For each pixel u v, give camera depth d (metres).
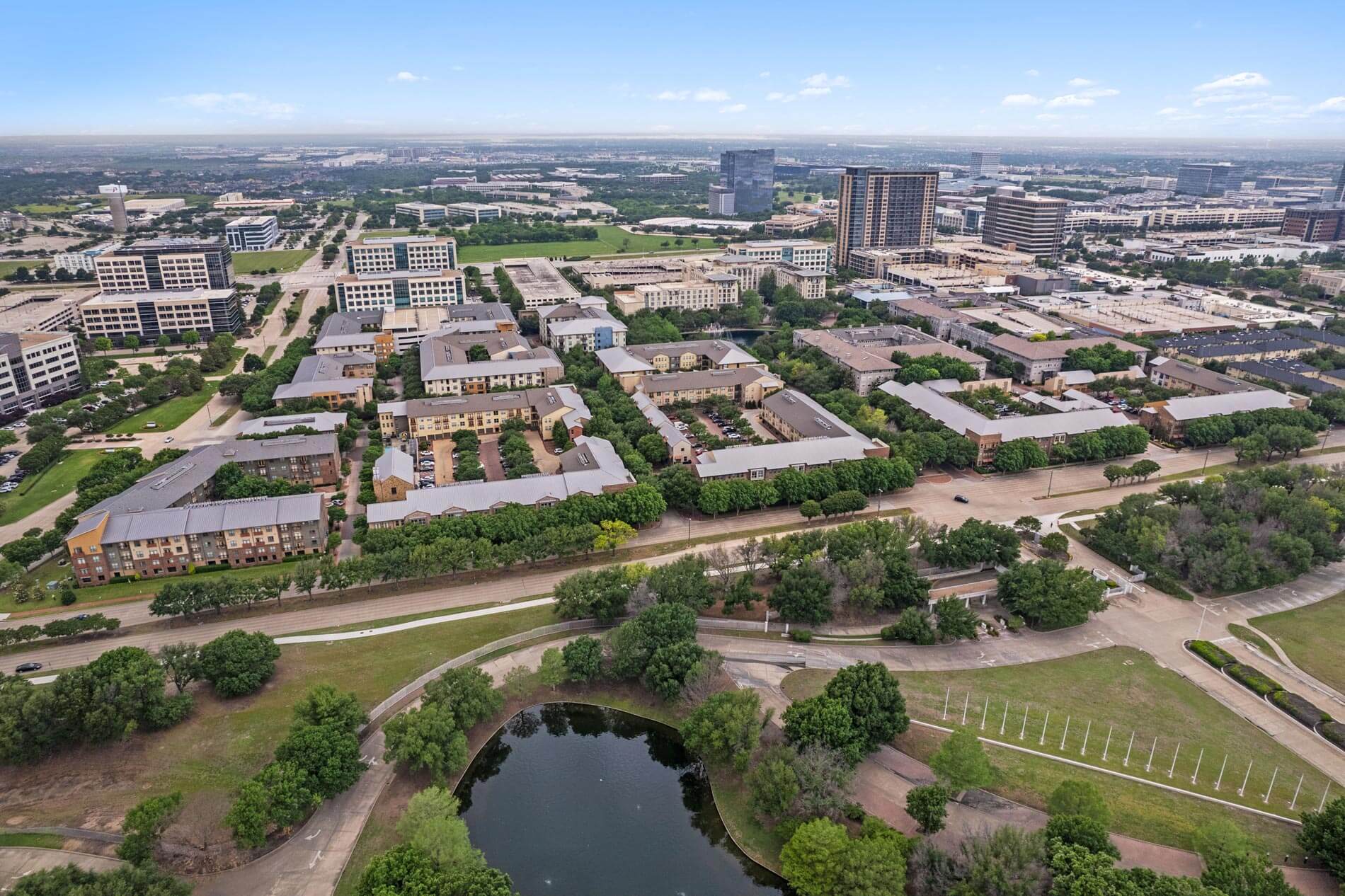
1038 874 123.56
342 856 141.12
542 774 168.88
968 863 129.12
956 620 195.75
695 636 195.00
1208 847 132.38
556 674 179.88
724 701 164.00
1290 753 164.50
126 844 133.62
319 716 160.25
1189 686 184.75
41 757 159.75
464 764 162.75
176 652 174.38
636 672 185.38
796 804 147.12
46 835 142.38
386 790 156.00
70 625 190.38
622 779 168.25
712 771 163.88
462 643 198.25
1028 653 197.25
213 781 154.38
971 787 148.25
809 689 183.00
